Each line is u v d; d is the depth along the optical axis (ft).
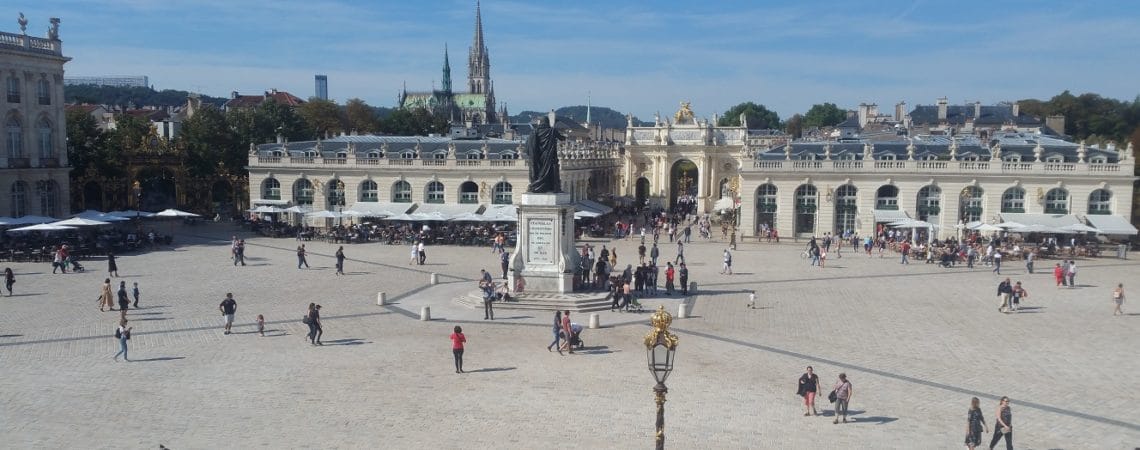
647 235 328.08
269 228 309.01
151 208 382.01
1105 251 271.90
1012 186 288.71
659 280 209.87
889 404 106.22
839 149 330.34
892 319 158.20
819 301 177.68
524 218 173.27
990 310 168.04
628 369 121.49
